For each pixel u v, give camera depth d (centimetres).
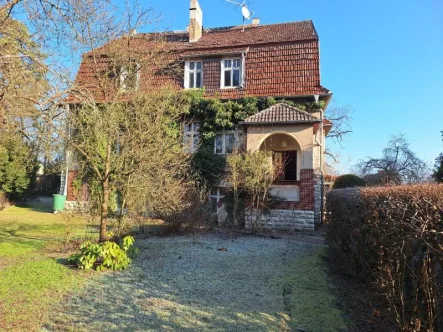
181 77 1764
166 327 433
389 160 2702
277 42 1723
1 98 605
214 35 2070
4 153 1888
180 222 1155
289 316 488
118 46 1020
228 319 467
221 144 1650
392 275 414
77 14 727
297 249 965
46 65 677
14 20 642
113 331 415
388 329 416
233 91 1695
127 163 820
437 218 331
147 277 657
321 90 1577
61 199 1722
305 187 1400
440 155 1405
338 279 695
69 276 634
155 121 881
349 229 671
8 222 1404
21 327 416
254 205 1374
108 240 785
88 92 818
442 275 349
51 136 752
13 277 610
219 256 851
